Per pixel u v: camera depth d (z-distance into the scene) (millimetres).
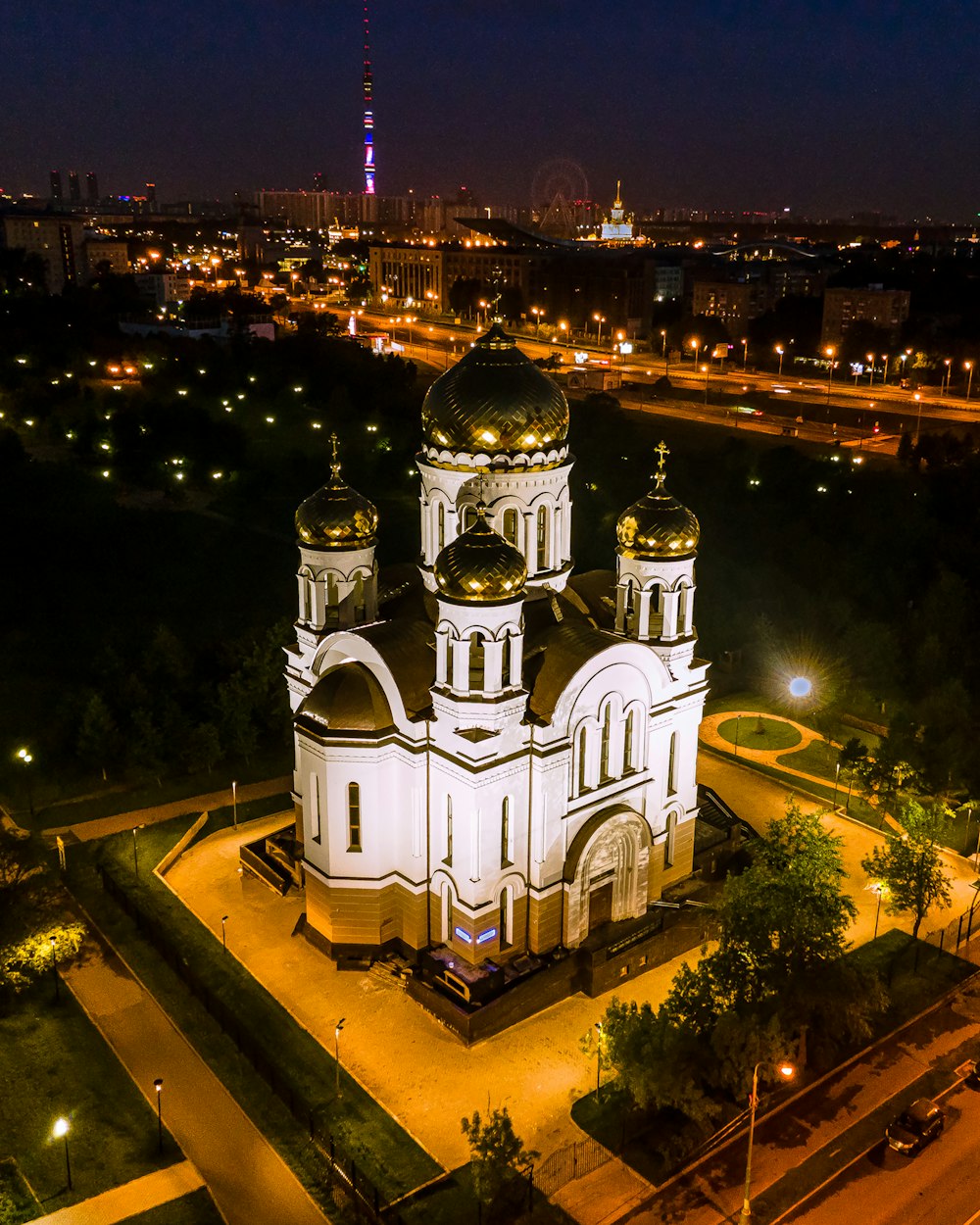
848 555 104250
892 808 73000
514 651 51594
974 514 117750
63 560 116938
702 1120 44438
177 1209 43219
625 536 59438
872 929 61031
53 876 63906
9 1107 47781
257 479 136750
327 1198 44031
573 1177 44969
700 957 59438
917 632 89688
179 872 65250
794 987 48188
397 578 64938
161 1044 51844
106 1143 46125
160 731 74500
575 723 53969
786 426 179000
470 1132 41062
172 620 104312
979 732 77125
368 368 188125
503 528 58375
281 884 62844
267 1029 52844
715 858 65312
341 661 58156
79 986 55531
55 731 79125
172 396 177875
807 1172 45250
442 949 56469
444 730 52750
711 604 97938
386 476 145500
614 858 57594
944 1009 54844
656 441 166125
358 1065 50875
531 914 55656
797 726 85375
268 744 80500
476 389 56906
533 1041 52750
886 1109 48469
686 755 61281
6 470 136125
